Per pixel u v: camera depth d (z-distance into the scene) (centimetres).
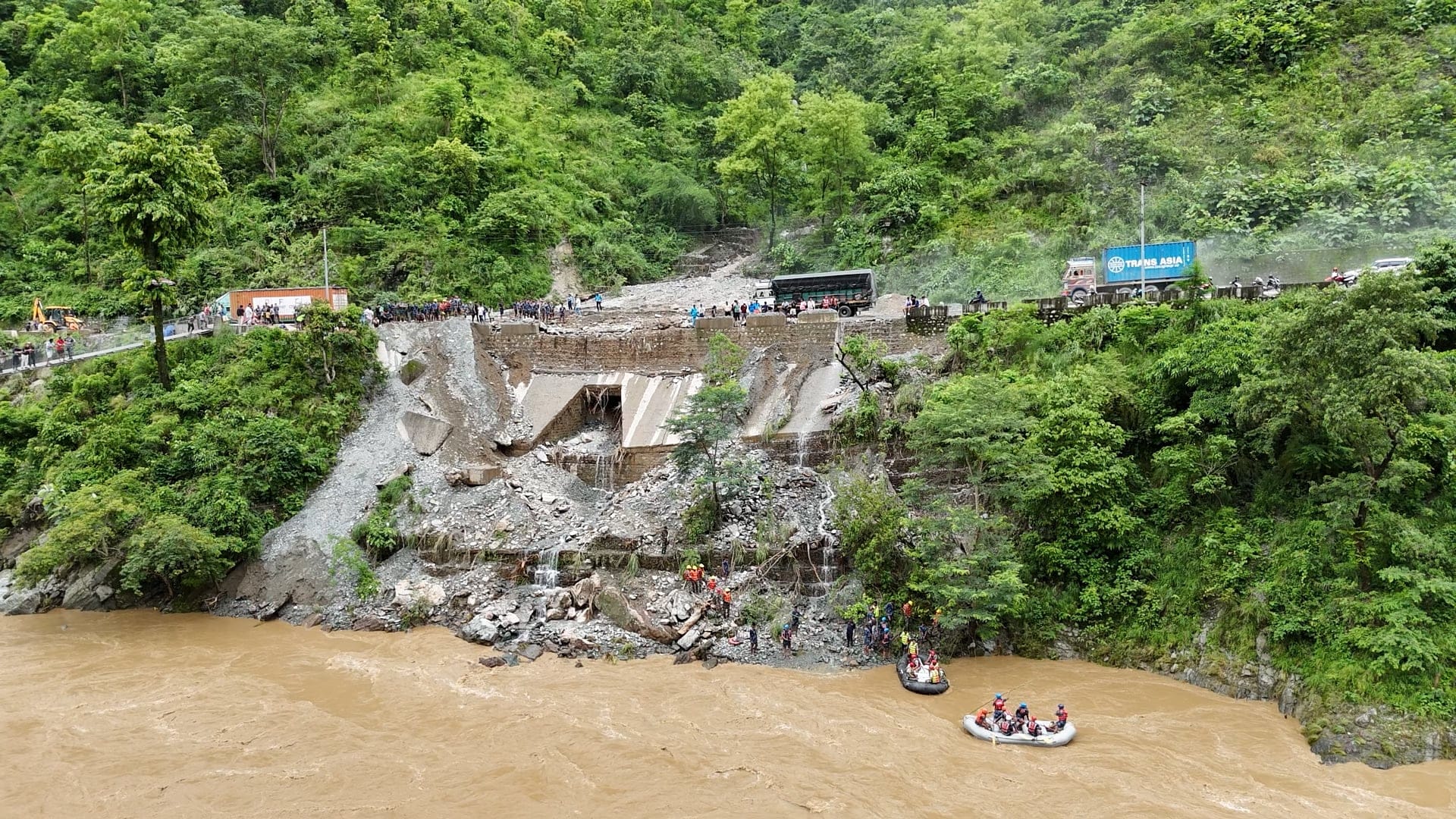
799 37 11569
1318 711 2733
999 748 2691
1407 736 2555
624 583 3753
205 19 7556
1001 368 4272
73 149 6581
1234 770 2534
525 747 2725
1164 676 3164
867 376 4534
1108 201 6600
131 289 4672
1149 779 2492
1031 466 3434
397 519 4231
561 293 7094
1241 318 3828
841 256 7206
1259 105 6981
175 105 7500
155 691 3162
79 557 4062
